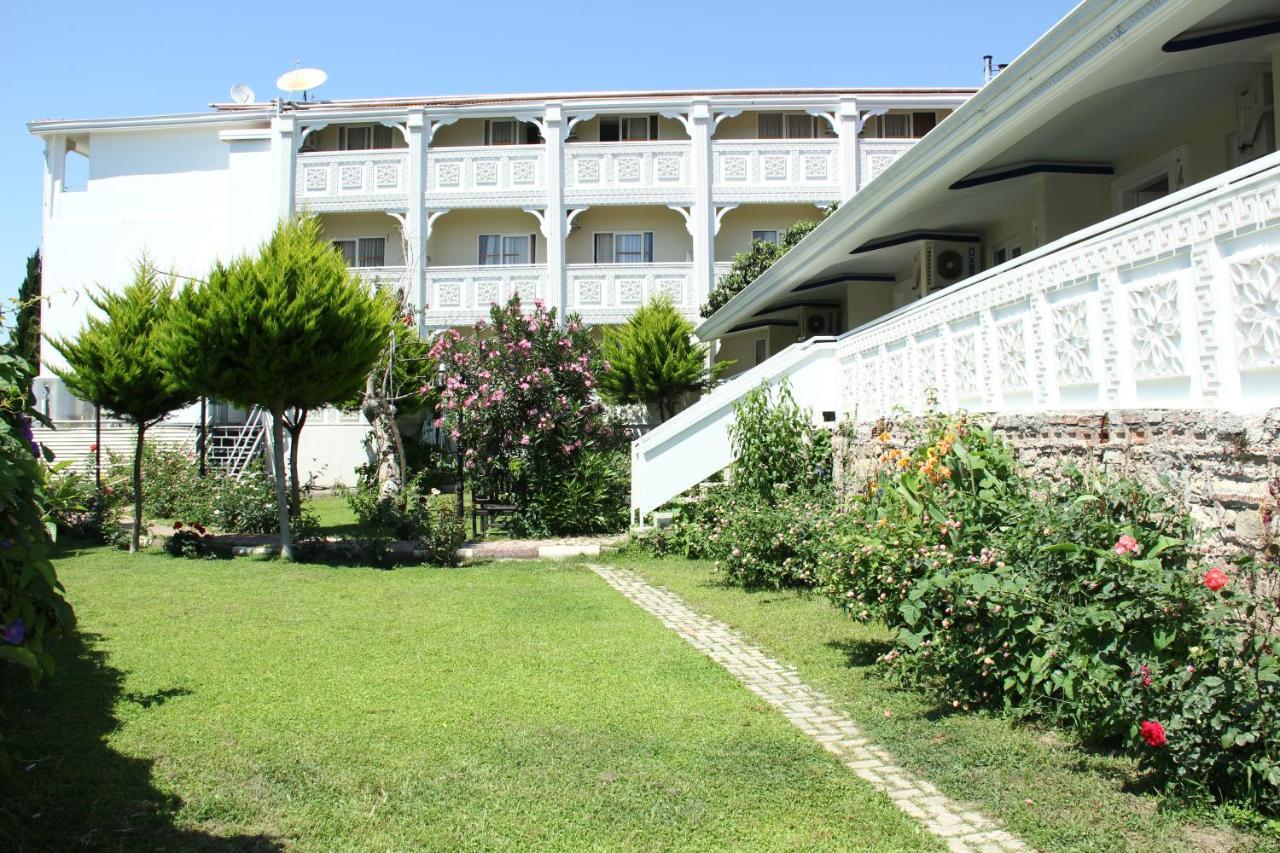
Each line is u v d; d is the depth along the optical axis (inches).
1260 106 301.0
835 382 485.7
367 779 176.9
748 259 955.3
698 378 949.2
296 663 264.4
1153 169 379.6
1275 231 171.0
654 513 518.9
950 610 203.6
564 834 153.2
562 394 585.9
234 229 1042.1
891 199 401.7
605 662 265.1
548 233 1019.3
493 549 494.3
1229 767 150.6
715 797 167.2
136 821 158.7
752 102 1007.0
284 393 462.0
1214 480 181.8
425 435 1032.8
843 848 146.8
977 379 304.8
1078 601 184.7
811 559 371.6
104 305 543.8
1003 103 301.9
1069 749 185.0
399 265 1045.8
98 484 587.2
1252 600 160.9
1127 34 246.7
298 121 1033.5
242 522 593.0
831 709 220.4
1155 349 209.9
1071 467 214.4
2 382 159.0
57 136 1080.8
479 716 214.5
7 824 155.4
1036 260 269.1
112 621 323.9
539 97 1053.8
